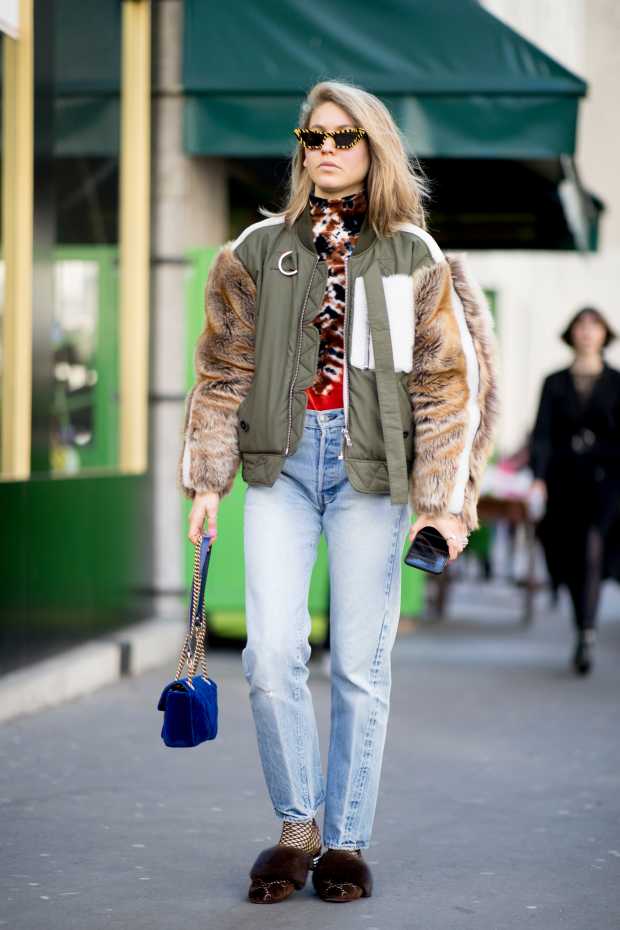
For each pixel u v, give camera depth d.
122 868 7.11
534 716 11.69
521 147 13.71
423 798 8.74
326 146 6.46
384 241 6.54
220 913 6.41
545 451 14.40
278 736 6.61
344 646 6.64
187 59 14.34
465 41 13.89
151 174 14.63
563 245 20.91
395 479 6.45
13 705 10.76
